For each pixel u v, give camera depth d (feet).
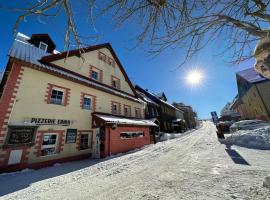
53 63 37.76
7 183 19.24
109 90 50.52
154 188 15.28
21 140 27.09
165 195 13.38
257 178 15.31
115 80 61.72
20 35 45.78
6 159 24.91
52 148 32.01
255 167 19.63
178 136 86.53
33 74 31.48
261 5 7.12
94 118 41.57
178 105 183.62
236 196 11.84
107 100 50.31
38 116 30.50
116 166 26.37
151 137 63.05
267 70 8.71
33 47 40.27
